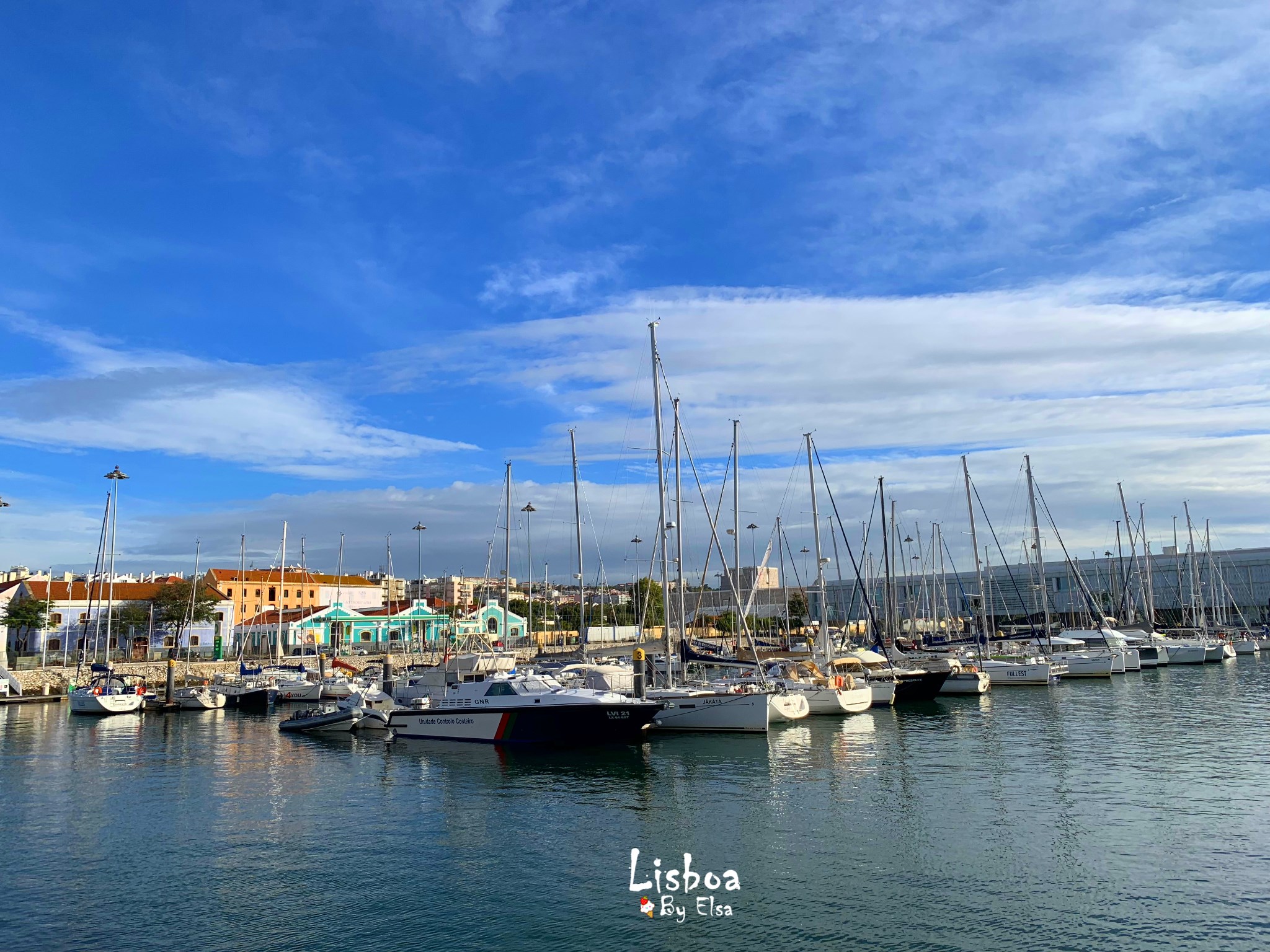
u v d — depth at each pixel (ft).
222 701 199.21
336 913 58.49
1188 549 370.73
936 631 303.07
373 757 120.67
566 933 54.13
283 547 288.51
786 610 235.40
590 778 100.27
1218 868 62.69
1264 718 139.64
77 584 322.55
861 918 55.01
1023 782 91.97
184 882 65.41
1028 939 51.39
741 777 98.07
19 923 57.82
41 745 138.92
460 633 329.93
